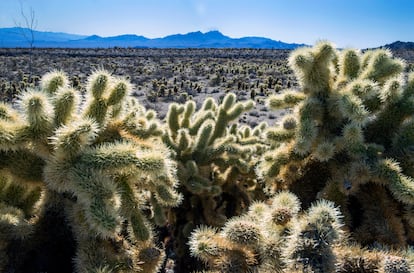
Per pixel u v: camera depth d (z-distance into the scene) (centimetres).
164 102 2189
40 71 3312
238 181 532
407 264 168
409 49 6203
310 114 296
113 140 273
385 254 185
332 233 169
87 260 235
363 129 306
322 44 299
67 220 266
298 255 165
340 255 184
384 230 249
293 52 308
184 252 466
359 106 271
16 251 246
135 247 264
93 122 244
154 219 397
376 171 261
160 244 377
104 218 211
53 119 241
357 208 285
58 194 270
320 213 173
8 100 1889
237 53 6675
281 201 208
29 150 251
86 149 236
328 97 309
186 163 483
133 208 257
